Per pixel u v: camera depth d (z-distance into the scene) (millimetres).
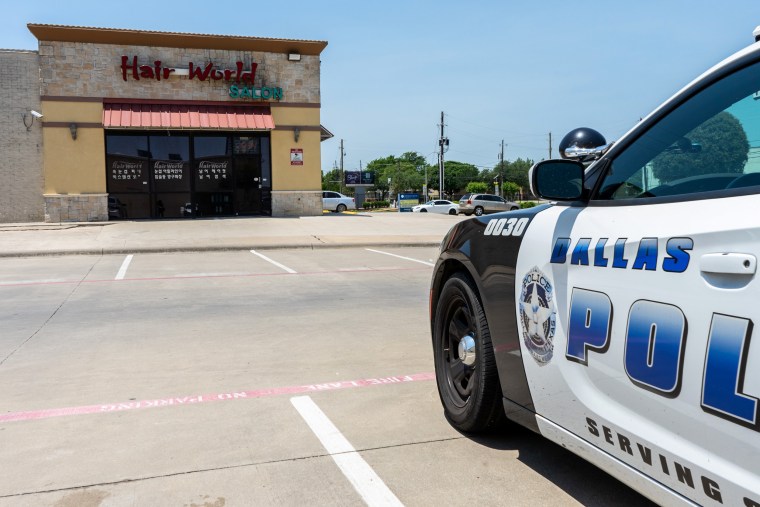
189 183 23578
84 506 2904
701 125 2305
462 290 3633
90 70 21938
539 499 2926
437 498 2953
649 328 2162
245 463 3354
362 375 4965
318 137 24531
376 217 25859
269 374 5012
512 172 104188
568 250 2668
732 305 1833
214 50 23156
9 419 4031
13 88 21578
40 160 21984
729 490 1827
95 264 12914
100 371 5141
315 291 9461
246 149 24125
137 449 3545
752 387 1754
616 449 2352
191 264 12945
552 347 2746
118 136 22734
